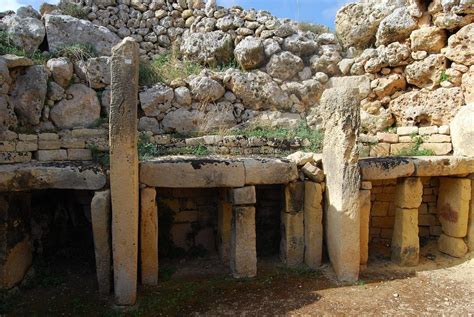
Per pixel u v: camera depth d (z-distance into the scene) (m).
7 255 4.82
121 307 4.55
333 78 8.58
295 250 5.70
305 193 5.65
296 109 8.36
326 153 5.52
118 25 8.80
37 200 5.79
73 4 8.62
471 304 4.66
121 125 4.33
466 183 6.07
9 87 6.23
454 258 6.10
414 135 7.63
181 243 6.24
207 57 8.53
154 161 5.13
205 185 5.12
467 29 7.29
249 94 7.97
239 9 9.04
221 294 4.90
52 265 5.64
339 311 4.49
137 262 5.02
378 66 8.23
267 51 8.45
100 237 4.78
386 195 6.52
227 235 5.88
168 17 9.05
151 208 5.04
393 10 8.55
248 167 5.27
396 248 5.95
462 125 6.92
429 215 6.71
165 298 4.77
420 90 7.91
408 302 4.71
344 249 5.18
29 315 4.45
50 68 6.70
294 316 4.38
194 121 7.54
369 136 7.61
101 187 4.84
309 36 9.02
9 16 7.64
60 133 6.45
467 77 7.32
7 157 5.71
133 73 4.32
